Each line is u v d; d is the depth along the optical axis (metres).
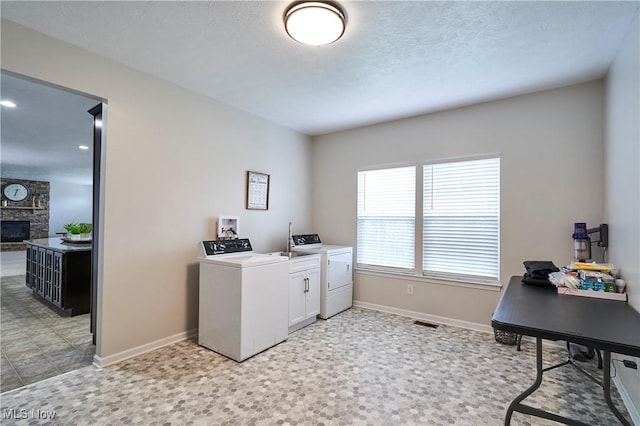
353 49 2.31
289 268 3.15
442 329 3.37
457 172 3.51
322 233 4.64
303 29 1.97
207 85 2.99
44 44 2.15
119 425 1.78
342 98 3.27
